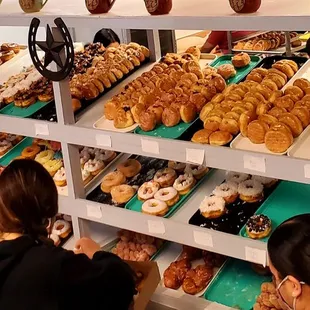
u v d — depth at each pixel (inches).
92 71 110.7
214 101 90.0
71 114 93.9
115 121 91.5
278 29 68.3
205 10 77.5
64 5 94.3
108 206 95.7
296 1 76.2
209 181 99.1
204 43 172.2
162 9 77.7
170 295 91.7
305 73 98.1
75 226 102.4
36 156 114.2
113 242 107.2
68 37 85.5
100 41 138.1
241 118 82.6
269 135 76.4
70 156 96.0
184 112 88.4
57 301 58.1
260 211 88.7
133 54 116.6
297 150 76.2
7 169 64.0
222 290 91.0
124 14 81.7
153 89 98.2
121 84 110.1
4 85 112.6
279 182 95.4
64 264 60.0
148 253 101.5
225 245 84.8
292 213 87.4
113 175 102.4
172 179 99.2
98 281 60.2
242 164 77.9
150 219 91.2
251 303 87.4
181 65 108.3
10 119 99.6
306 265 54.0
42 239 63.7
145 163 106.8
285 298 56.9
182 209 93.5
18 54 131.4
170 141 83.2
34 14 88.7
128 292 63.5
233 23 71.1
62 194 102.3
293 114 80.8
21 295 58.1
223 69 102.8
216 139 80.8
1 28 195.8
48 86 106.0
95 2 83.2
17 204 62.4
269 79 93.4
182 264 95.5
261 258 81.7
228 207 90.9
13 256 60.1
